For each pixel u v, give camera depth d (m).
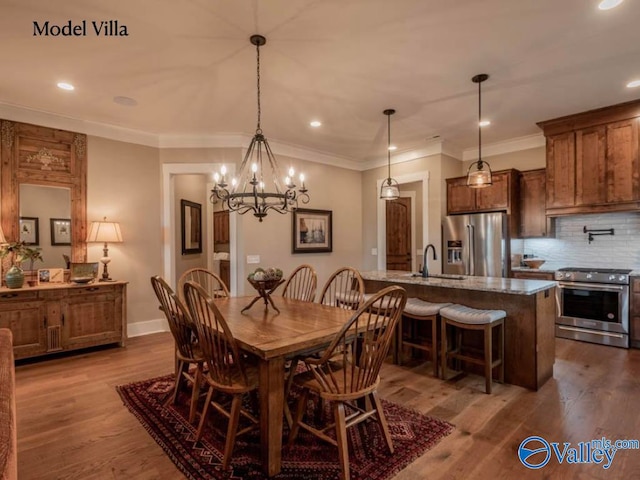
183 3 2.12
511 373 2.98
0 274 3.64
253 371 2.09
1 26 2.31
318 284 5.74
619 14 2.26
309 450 2.05
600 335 3.98
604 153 3.97
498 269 4.60
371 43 2.58
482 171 3.35
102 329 3.89
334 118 4.16
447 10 2.21
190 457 1.99
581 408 2.52
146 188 4.63
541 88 3.38
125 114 3.95
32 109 3.77
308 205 5.61
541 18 2.30
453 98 3.59
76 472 1.87
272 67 2.93
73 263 3.90
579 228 4.67
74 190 4.10
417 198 6.71
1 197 3.67
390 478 1.81
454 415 2.44
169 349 3.95
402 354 3.50
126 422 2.38
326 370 2.13
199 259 6.34
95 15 2.22
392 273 4.20
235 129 4.53
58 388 2.92
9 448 0.98
